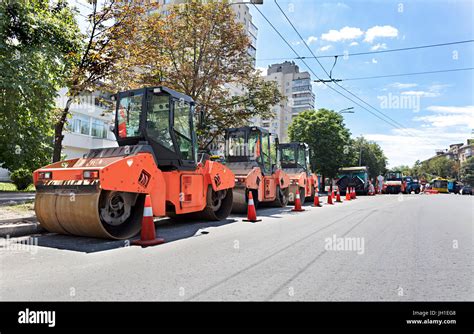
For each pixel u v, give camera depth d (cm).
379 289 393
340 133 3775
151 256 541
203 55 1756
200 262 505
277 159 1534
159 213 748
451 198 2942
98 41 1170
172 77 1662
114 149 750
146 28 1275
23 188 1875
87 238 686
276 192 1504
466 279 434
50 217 682
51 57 980
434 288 398
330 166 3706
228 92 1922
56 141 1179
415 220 1077
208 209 965
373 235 770
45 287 388
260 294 371
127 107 826
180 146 865
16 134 1134
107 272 447
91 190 628
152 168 728
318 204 1684
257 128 1359
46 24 1056
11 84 854
